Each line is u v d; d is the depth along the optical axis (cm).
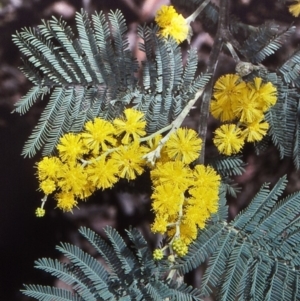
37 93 17
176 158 17
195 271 19
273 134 18
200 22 19
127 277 17
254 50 17
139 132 17
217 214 17
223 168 19
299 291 16
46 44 16
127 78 17
